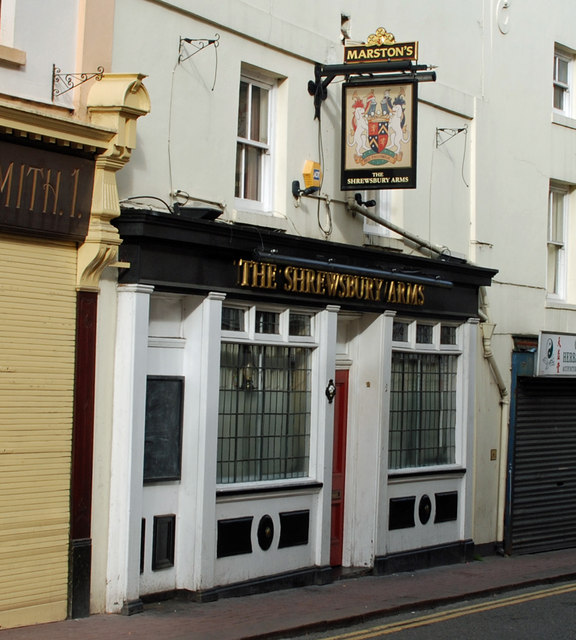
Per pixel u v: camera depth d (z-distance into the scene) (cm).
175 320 1102
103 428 1004
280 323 1203
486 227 1576
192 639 916
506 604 1214
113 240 977
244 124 1214
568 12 1780
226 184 1154
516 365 1617
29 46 937
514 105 1645
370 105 1243
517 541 1605
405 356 1409
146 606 1041
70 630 923
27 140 910
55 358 961
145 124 1055
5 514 919
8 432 923
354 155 1248
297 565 1214
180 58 1092
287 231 1232
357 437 1344
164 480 1074
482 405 1552
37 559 942
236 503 1134
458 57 1536
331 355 1250
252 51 1189
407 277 1331
